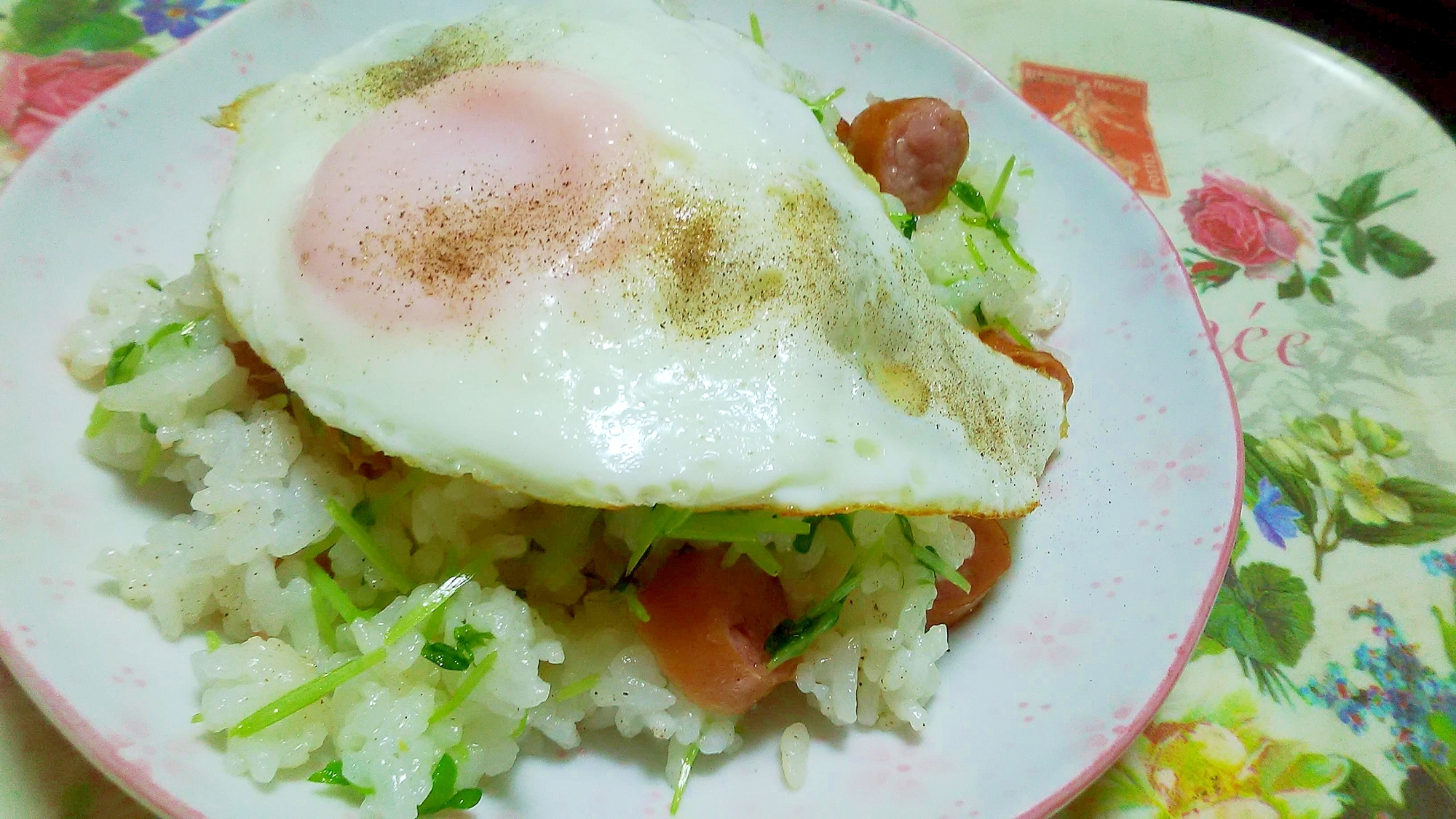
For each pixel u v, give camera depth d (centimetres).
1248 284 23
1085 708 14
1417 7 33
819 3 22
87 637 12
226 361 14
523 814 13
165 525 14
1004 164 21
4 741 13
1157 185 25
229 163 18
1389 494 20
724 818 13
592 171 13
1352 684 17
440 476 14
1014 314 19
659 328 12
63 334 15
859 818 13
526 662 13
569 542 15
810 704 15
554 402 12
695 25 16
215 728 12
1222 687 17
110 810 13
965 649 16
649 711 14
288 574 14
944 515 15
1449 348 22
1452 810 16
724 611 14
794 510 12
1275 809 15
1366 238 24
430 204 13
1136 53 27
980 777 14
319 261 13
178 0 23
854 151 19
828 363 13
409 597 13
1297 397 21
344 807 12
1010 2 28
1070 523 17
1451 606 18
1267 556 19
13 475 13
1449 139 25
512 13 16
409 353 12
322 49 19
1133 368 18
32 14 22
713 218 13
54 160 16
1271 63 27
